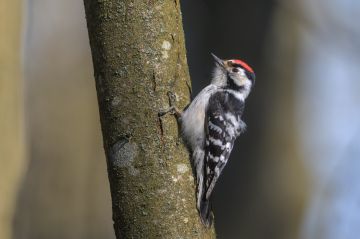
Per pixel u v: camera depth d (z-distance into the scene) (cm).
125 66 758
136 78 760
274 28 1509
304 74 1634
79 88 1842
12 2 1039
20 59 1055
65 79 1838
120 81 757
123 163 752
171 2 793
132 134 755
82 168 1795
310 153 1599
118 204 752
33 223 1706
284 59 1545
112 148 758
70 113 1814
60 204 1755
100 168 1809
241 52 1469
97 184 1797
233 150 1486
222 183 1477
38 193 1739
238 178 1480
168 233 750
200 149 936
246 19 1471
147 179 752
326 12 1513
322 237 1549
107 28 757
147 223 746
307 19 1506
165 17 782
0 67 1026
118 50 757
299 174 1548
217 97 1016
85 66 1861
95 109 1839
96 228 1773
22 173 1054
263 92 1498
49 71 1830
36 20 1839
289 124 1540
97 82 766
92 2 761
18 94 1048
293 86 1556
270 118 1509
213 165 973
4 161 1027
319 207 1563
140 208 748
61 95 1820
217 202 1475
